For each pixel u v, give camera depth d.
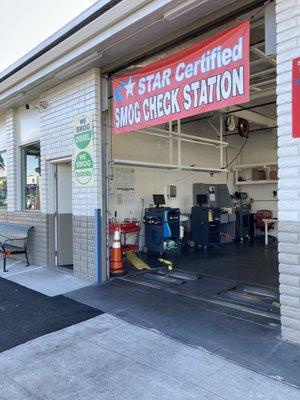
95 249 5.96
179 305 4.64
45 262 7.21
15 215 8.27
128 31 4.76
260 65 6.52
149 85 5.12
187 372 3.03
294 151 3.36
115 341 3.68
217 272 6.53
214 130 11.57
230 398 2.64
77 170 6.33
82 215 6.24
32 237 7.57
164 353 3.38
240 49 4.01
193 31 4.59
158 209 8.59
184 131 10.50
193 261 7.66
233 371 3.01
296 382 2.80
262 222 11.27
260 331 3.72
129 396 2.72
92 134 5.98
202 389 2.77
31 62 6.42
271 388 2.74
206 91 4.38
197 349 3.43
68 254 7.42
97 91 5.94
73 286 5.79
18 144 8.33
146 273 6.46
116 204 8.60
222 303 4.62
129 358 3.31
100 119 5.98
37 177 7.90
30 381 2.98
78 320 4.31
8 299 5.23
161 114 4.97
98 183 5.96
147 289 5.41
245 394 2.68
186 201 10.59
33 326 4.16
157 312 4.44
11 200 8.45
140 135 9.11
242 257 8.15
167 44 4.96
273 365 3.06
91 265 6.05
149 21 4.50
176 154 10.14
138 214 9.11
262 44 5.31
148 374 3.03
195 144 10.88
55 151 6.89
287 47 3.40
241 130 10.46
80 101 6.22
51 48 5.98
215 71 4.27
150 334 3.82
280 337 3.54
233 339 3.58
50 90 6.96
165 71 4.88
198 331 3.82
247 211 11.31
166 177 9.92
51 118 6.96
